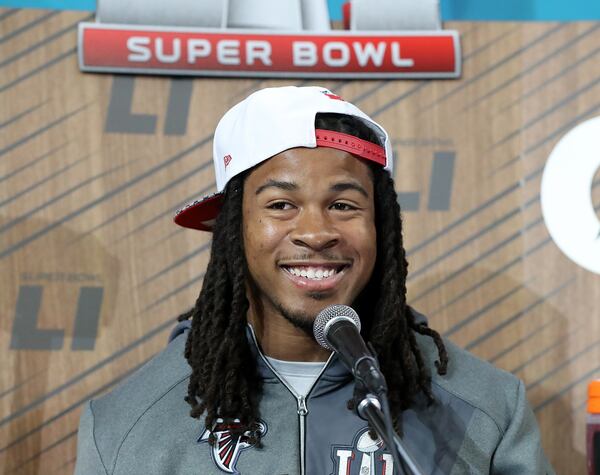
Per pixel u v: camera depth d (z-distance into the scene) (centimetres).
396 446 160
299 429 220
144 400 228
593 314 301
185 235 296
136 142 296
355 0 300
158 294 294
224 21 296
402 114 302
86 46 291
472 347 300
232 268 223
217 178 231
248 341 227
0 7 292
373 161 220
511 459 228
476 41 305
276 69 297
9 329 288
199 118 297
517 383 241
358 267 215
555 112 305
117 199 295
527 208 303
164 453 216
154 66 294
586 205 302
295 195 211
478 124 304
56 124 293
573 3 354
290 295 212
